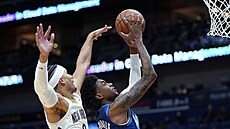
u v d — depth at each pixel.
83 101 4.21
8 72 18.12
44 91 3.60
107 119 3.79
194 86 17.64
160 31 17.52
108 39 18.41
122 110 3.72
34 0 11.97
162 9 21.30
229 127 14.20
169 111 15.80
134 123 3.82
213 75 17.88
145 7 18.47
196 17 21.66
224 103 14.93
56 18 11.82
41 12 11.88
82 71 4.43
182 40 16.06
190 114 15.43
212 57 15.04
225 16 4.67
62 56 18.47
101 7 11.62
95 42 18.39
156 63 15.66
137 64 4.20
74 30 21.69
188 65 16.28
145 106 16.23
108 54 17.27
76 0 11.54
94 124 15.70
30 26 23.56
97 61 16.38
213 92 15.16
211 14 4.73
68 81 3.96
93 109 4.17
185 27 17.22
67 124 3.80
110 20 21.06
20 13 12.08
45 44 3.58
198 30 16.41
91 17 21.34
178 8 21.31
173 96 15.79
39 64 3.58
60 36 21.67
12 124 18.38
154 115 16.03
